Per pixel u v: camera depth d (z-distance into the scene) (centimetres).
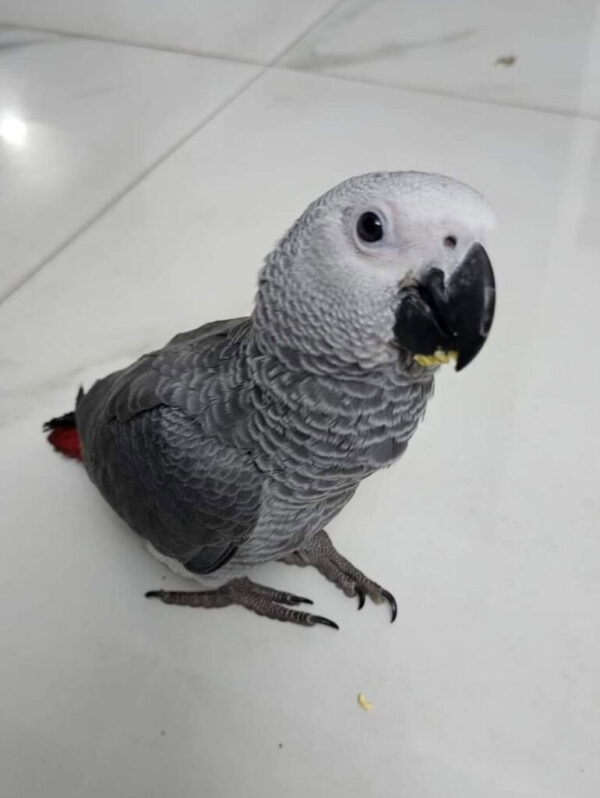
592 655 26
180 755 24
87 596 27
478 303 16
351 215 16
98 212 40
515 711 25
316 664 26
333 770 24
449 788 23
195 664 26
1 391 33
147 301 36
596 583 27
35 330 35
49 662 26
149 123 46
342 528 29
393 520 29
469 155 43
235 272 38
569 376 33
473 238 16
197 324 36
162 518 22
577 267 38
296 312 18
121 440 22
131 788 23
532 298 36
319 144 44
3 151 44
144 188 42
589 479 30
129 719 25
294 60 50
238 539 22
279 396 19
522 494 30
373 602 27
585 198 41
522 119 45
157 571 28
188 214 41
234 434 20
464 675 25
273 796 23
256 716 25
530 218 40
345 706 25
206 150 44
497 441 31
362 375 18
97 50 51
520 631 26
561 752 24
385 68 49
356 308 17
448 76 48
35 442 31
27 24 53
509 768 24
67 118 46
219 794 23
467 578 28
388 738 24
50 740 24
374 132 45
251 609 27
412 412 20
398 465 31
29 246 39
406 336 17
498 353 34
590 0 54
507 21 52
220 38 52
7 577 28
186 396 21
